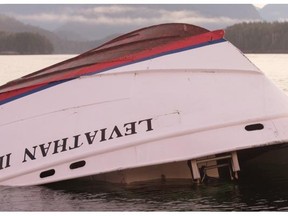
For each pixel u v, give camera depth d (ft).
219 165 36.65
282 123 36.04
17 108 39.50
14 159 37.45
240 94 36.91
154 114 36.52
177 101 36.81
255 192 34.47
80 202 33.58
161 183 36.91
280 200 33.24
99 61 40.88
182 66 38.04
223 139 35.24
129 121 36.58
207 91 37.04
